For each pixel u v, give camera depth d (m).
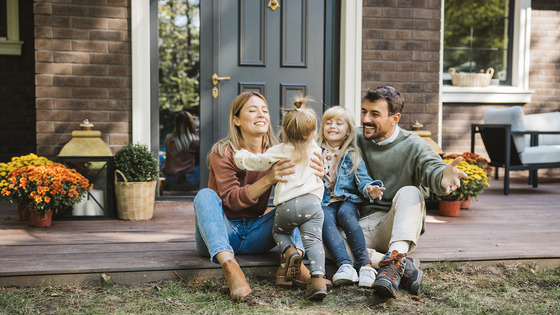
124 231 3.05
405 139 2.46
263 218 2.35
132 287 2.21
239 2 4.13
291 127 2.05
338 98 4.33
